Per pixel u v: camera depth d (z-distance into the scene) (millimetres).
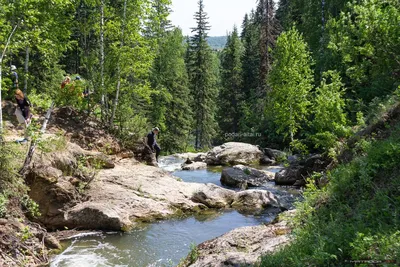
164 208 11688
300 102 22875
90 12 18453
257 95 33531
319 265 4391
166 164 24359
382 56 10414
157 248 8852
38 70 21922
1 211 7883
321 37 28344
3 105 15305
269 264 4984
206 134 44688
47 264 7609
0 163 8438
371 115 10602
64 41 18297
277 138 31438
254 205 12883
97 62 17984
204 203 12766
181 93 40156
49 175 9711
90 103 17469
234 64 47875
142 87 19188
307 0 32188
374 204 5242
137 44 18641
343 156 9523
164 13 18453
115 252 8500
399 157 6125
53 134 13031
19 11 12195
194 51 45656
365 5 10891
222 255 6102
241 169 17984
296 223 6691
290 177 16641
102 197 11180
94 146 14891
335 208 6184
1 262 6887
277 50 23766
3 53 11750
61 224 9711
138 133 17156
